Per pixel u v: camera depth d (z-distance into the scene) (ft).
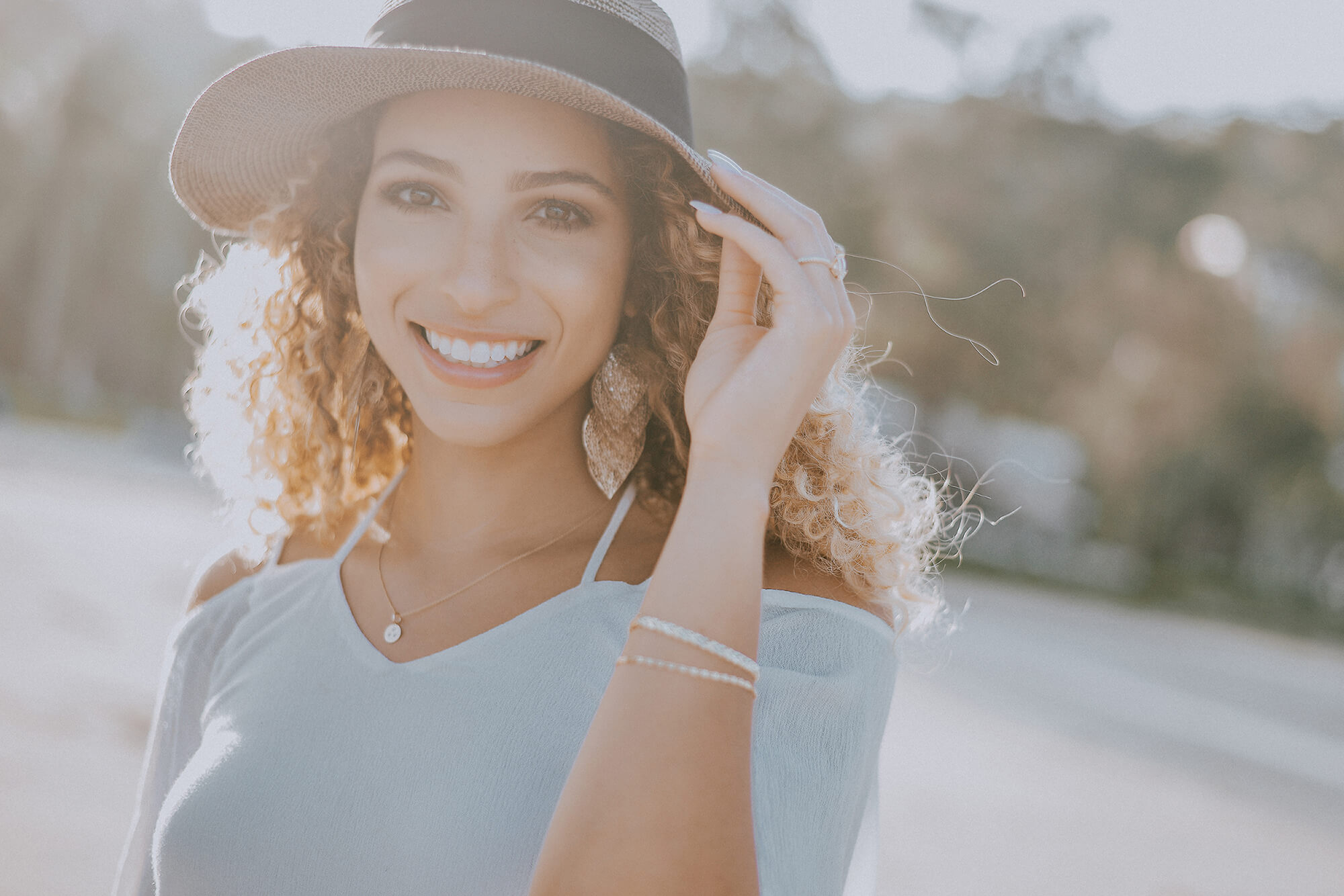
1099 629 69.82
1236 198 106.63
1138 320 103.96
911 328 92.58
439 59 4.55
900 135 98.17
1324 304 118.52
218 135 5.65
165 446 88.94
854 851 5.07
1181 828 25.59
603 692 4.71
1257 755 36.04
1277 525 151.84
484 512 5.32
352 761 4.79
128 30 128.47
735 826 3.88
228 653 5.67
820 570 5.01
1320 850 25.72
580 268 4.89
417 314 4.94
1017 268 96.17
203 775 5.03
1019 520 110.32
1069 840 23.29
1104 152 100.83
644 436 5.61
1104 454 114.21
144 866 5.62
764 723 4.37
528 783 4.59
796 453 4.99
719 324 4.71
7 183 131.44
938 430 100.48
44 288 133.59
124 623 29.19
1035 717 35.88
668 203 5.06
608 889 3.79
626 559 5.24
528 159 4.77
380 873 4.58
